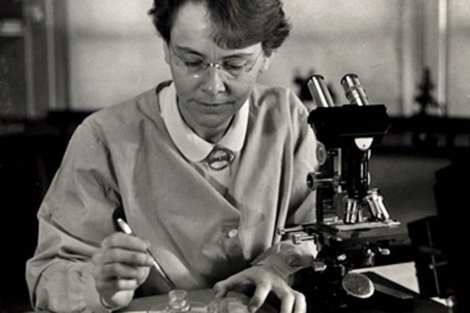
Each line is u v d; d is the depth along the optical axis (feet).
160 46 4.90
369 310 3.91
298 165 4.68
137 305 3.95
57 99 4.84
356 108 3.82
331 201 4.06
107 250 3.62
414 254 5.60
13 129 4.83
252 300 3.81
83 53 4.80
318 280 4.10
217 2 3.67
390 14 5.42
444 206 5.76
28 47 4.74
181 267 4.42
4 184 4.87
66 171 4.35
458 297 5.48
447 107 5.75
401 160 5.72
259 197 4.50
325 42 5.25
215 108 4.00
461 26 5.65
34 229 4.98
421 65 5.61
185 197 4.38
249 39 3.75
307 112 4.80
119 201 4.44
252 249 4.53
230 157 4.43
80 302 3.81
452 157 5.80
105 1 4.76
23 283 4.98
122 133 4.38
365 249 3.92
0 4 4.64
